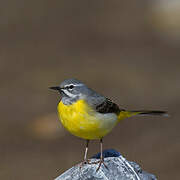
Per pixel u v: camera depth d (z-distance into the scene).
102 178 8.32
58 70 25.83
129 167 8.54
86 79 24.39
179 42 30.19
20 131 19.41
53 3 37.44
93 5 37.44
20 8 36.19
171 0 32.59
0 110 21.16
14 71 25.80
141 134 18.64
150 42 30.42
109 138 18.61
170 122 19.53
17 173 16.19
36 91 23.16
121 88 23.12
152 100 21.62
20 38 31.28
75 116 8.51
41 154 17.59
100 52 28.83
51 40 30.92
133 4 36.62
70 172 8.72
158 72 25.33
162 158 16.50
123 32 32.34
